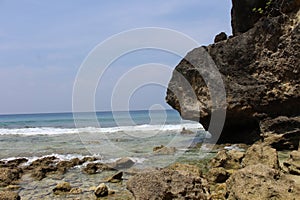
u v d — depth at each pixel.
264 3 18.94
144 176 7.75
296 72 15.38
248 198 6.86
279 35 16.12
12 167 12.81
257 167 7.50
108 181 10.58
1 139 24.61
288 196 6.59
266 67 16.36
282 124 15.31
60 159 14.87
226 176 9.66
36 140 23.84
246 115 17.14
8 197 8.01
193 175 7.71
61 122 51.47
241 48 17.28
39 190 9.67
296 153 9.62
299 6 16.11
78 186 10.06
